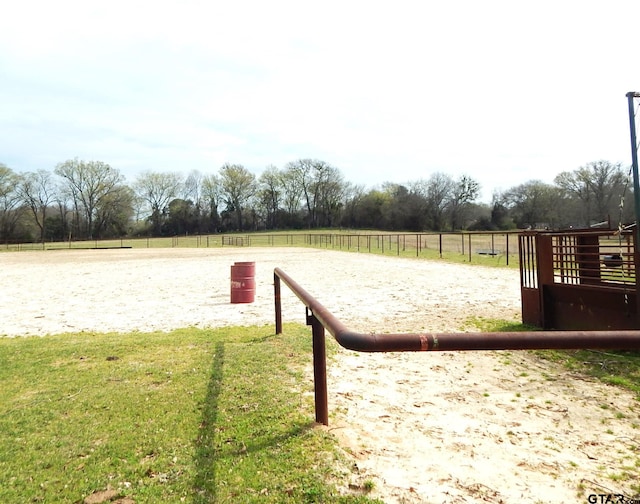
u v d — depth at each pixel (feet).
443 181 270.46
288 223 320.29
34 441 9.93
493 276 47.70
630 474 8.78
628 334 6.21
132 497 7.75
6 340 21.71
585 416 11.71
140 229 294.25
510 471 8.86
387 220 293.43
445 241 148.36
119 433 10.27
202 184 312.50
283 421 10.66
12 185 232.32
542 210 204.23
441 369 15.98
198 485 8.07
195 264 78.23
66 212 270.87
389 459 9.18
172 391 13.01
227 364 15.74
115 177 271.49
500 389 13.91
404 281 44.45
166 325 25.36
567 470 8.93
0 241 235.40
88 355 17.76
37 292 41.98
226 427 10.46
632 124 16.28
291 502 7.48
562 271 21.03
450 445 9.99
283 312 28.99
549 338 6.19
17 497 7.81
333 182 316.81
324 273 54.70
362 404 12.43
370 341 6.34
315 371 10.51
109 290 42.52
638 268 16.56
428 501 7.68
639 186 16.34
